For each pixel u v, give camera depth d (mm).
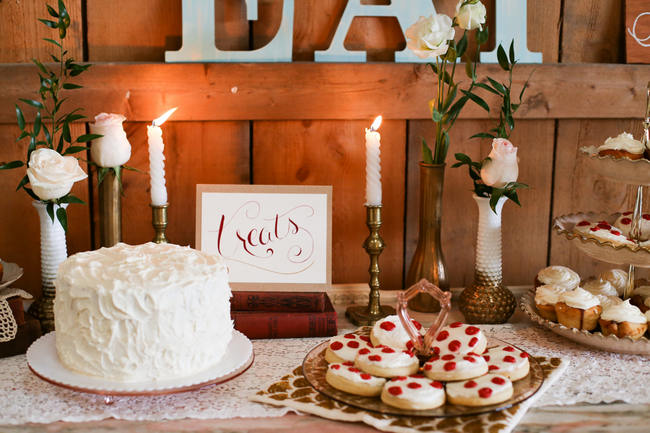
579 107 1515
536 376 1051
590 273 1622
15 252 1478
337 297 1495
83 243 1486
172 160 1481
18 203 1457
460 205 1560
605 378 1102
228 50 1465
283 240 1308
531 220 1584
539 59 1502
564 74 1499
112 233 1336
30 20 1406
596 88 1510
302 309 1286
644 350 1165
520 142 1542
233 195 1312
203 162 1486
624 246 1189
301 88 1450
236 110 1449
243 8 1454
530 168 1557
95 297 947
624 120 1556
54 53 1420
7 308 1160
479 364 1010
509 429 920
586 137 1556
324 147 1502
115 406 999
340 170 1517
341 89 1458
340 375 1005
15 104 1306
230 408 995
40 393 1038
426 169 1374
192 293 970
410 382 974
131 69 1417
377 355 1029
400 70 1461
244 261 1306
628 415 989
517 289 1568
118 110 1429
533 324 1363
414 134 1508
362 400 979
